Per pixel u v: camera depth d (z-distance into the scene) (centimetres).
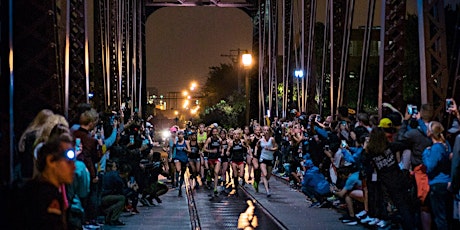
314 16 2116
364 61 1455
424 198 920
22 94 976
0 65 661
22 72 976
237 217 1326
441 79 1048
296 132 1806
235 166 1797
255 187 1817
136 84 3403
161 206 1532
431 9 1071
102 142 1159
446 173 884
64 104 1101
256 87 3819
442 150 876
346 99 1644
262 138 1750
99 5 1639
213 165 1928
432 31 1116
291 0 2705
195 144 1959
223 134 1833
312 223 1212
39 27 977
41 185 474
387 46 1252
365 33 1455
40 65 977
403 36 1242
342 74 1644
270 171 1750
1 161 654
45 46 976
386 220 1084
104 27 1669
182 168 1784
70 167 482
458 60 994
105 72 1655
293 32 2698
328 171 1515
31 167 714
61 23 1130
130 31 3119
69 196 824
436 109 1039
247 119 3494
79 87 1233
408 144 948
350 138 1345
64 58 1120
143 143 1734
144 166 1522
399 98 1247
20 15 974
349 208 1204
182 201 1644
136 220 1279
